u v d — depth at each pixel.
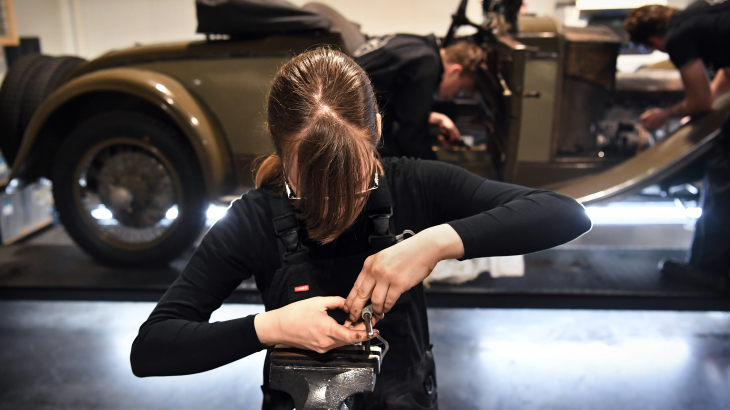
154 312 0.74
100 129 2.38
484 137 2.94
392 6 4.58
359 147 0.67
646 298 2.12
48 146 2.55
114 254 2.52
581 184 2.30
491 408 1.77
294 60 0.73
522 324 2.33
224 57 2.30
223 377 2.00
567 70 2.32
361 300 0.70
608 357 2.06
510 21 2.28
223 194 2.34
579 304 2.15
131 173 2.44
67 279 2.41
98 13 4.76
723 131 2.03
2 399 1.84
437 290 2.16
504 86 1.96
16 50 3.77
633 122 2.56
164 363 0.69
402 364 0.83
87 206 2.56
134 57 2.41
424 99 2.02
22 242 3.39
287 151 0.70
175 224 2.46
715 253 2.13
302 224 0.79
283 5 2.15
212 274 0.77
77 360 2.09
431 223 0.85
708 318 2.34
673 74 2.61
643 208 3.72
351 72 0.71
